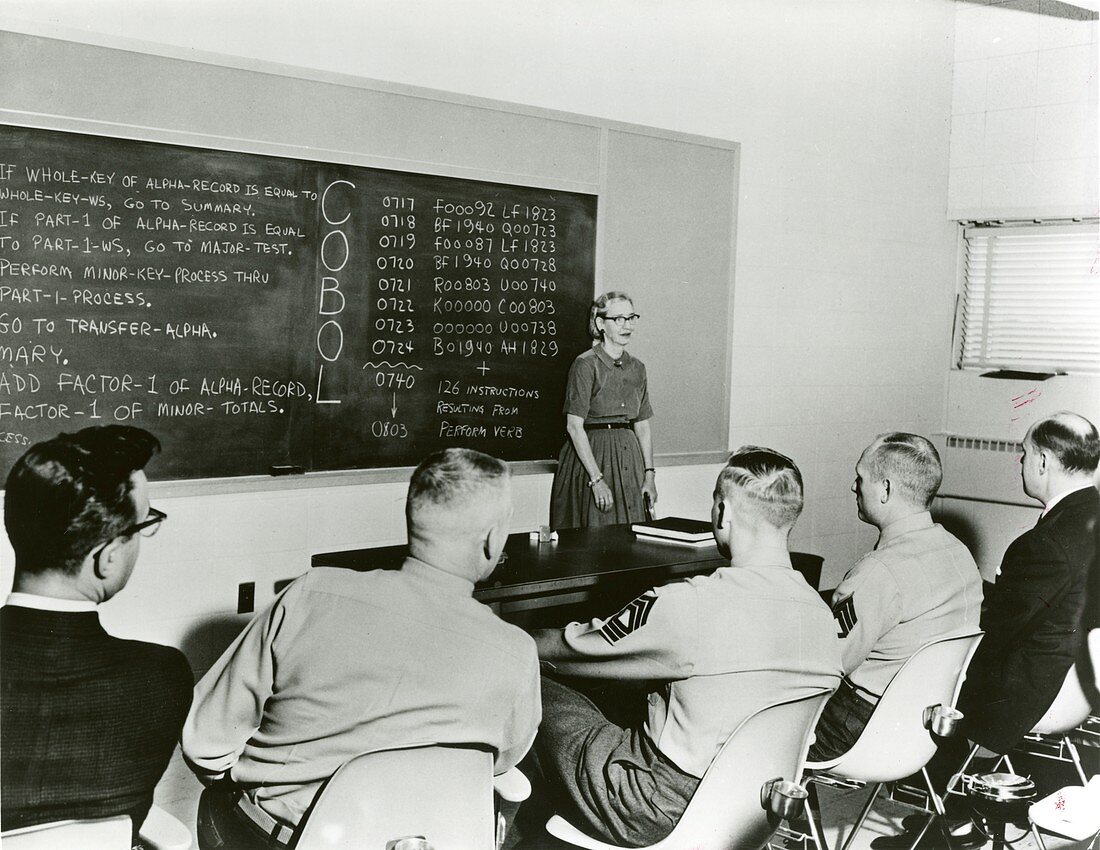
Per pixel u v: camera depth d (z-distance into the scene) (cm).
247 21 306
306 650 154
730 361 453
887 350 518
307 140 321
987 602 254
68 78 275
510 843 237
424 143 348
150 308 295
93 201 282
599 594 284
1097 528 251
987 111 518
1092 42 474
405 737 151
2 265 270
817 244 483
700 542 299
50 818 137
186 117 296
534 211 380
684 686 179
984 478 523
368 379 342
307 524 330
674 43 421
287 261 320
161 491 299
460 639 154
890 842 264
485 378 372
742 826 177
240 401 314
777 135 462
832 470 503
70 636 141
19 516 142
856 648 224
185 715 150
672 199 425
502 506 160
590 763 182
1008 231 521
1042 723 256
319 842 140
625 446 390
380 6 335
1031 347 516
